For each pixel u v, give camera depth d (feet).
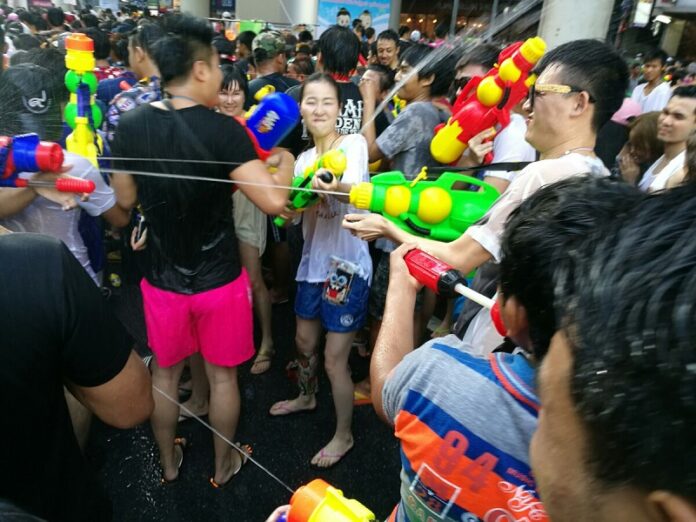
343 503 1.92
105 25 11.75
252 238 6.35
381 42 9.16
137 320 6.86
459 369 1.72
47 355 2.07
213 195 4.14
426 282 2.56
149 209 4.14
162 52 3.78
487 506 1.62
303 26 10.83
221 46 7.97
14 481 2.13
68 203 3.40
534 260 1.45
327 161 4.34
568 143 3.33
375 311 6.43
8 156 2.94
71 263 2.17
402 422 1.83
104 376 2.35
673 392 0.72
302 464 5.54
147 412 2.72
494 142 5.14
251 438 5.84
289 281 8.60
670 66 11.19
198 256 4.34
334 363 5.30
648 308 0.77
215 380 4.92
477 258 3.38
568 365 0.90
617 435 0.78
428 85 6.08
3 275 1.95
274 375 6.95
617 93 3.24
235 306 4.63
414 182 4.05
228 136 3.98
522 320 1.61
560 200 1.48
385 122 7.36
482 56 5.44
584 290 0.89
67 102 4.19
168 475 5.14
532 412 1.56
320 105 4.89
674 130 5.59
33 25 13.65
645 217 0.89
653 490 0.76
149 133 3.88
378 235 3.75
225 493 5.12
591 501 0.87
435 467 1.68
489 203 3.95
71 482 2.47
